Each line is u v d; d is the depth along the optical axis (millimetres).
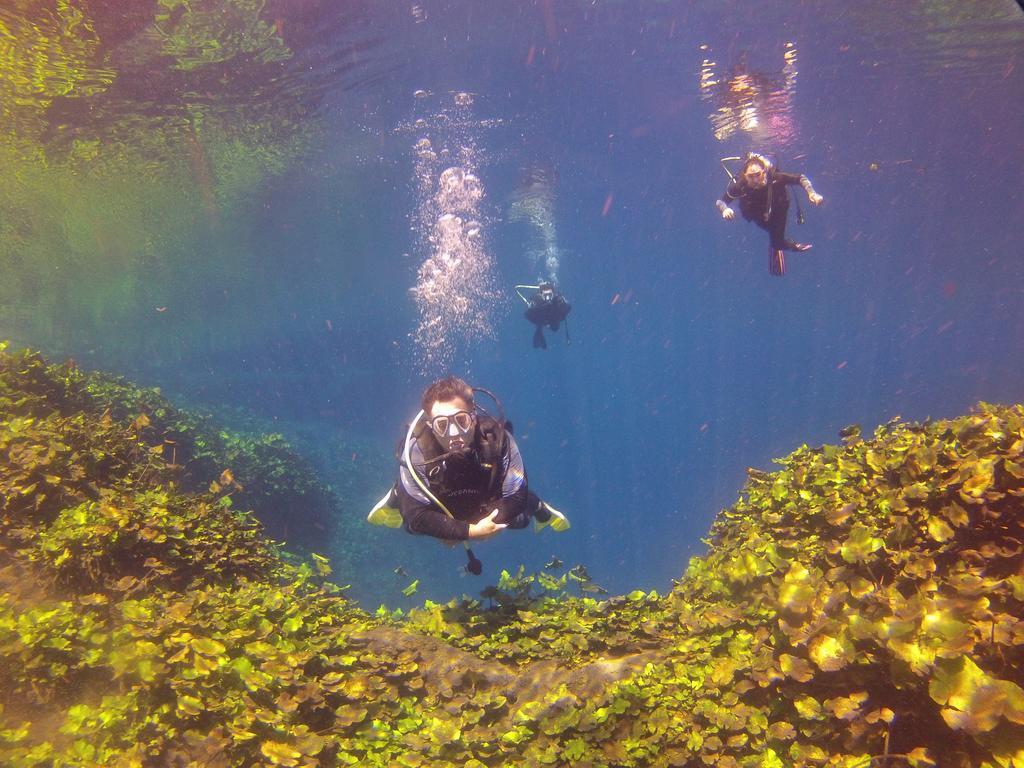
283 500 15102
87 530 3797
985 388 73000
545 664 3729
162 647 2994
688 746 2727
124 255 37188
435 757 2955
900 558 2898
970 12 17703
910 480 3309
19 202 24781
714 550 4402
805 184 8711
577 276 78062
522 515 3879
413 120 22109
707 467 77875
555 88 21109
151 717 2703
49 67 14344
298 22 14195
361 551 19078
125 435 5543
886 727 2428
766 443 80500
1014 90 25516
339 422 45781
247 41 14547
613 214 44531
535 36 17250
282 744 2699
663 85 21656
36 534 4031
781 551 3463
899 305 162000
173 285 48625
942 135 32656
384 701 3303
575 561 42719
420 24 15609
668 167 33656
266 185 28250
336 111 20328
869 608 2686
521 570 5004
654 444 105375
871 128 29500
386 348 66062
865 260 93938
